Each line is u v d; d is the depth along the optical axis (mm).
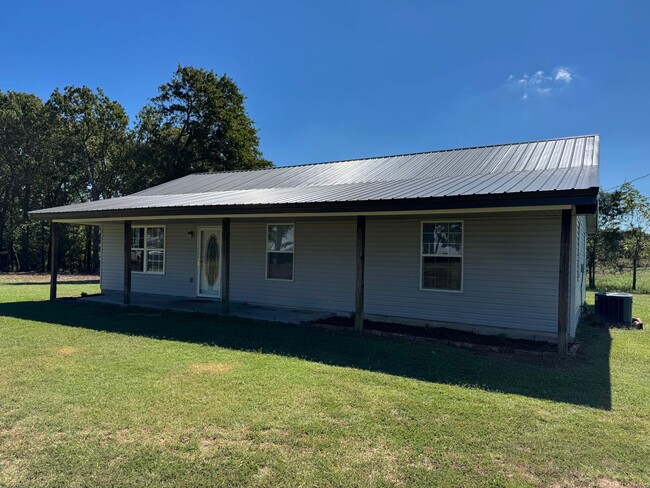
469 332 8094
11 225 31859
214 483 2723
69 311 9883
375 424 3643
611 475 2900
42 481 2713
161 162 25094
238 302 11195
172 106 26625
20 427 3479
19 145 29328
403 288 8922
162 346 6414
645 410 4102
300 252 10305
